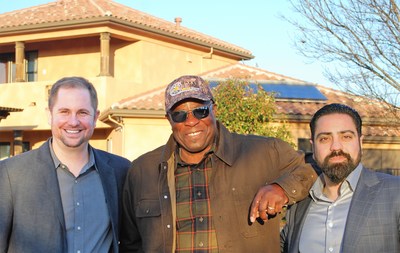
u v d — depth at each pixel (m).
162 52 21.64
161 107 17.72
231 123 12.77
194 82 3.68
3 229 3.62
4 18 22.33
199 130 3.64
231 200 3.62
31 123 20.98
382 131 17.17
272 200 3.27
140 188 3.90
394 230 3.03
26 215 3.66
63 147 3.86
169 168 3.80
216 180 3.65
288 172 3.53
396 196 3.07
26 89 21.14
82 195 3.90
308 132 16.38
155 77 21.36
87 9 21.17
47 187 3.75
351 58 12.95
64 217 3.78
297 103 17.30
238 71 20.22
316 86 19.20
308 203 3.41
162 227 3.71
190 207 3.66
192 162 3.75
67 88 3.81
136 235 4.09
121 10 22.42
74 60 22.08
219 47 23.69
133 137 17.84
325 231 3.21
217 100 12.91
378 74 12.77
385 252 3.02
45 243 3.64
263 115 13.09
